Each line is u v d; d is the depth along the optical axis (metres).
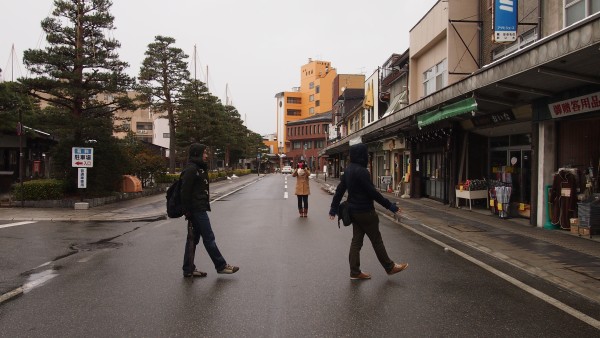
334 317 4.83
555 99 10.55
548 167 11.27
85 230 11.32
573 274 6.70
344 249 8.67
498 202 13.38
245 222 12.80
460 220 12.96
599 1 9.55
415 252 8.44
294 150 100.94
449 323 4.67
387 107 29.77
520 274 6.77
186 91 32.75
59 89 17.11
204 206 6.56
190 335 4.32
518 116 12.62
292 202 19.58
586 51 7.02
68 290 5.84
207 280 6.34
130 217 13.91
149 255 8.11
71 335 4.30
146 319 4.75
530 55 8.18
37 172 24.77
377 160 33.06
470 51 15.97
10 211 15.09
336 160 62.28
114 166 18.86
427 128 18.50
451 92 11.93
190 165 6.53
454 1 16.08
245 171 71.88
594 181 10.41
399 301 5.39
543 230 10.98
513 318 4.84
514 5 11.51
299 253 8.27
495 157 15.96
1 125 19.28
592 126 10.55
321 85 104.56
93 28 18.02
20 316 4.84
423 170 21.80
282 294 5.66
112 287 5.98
